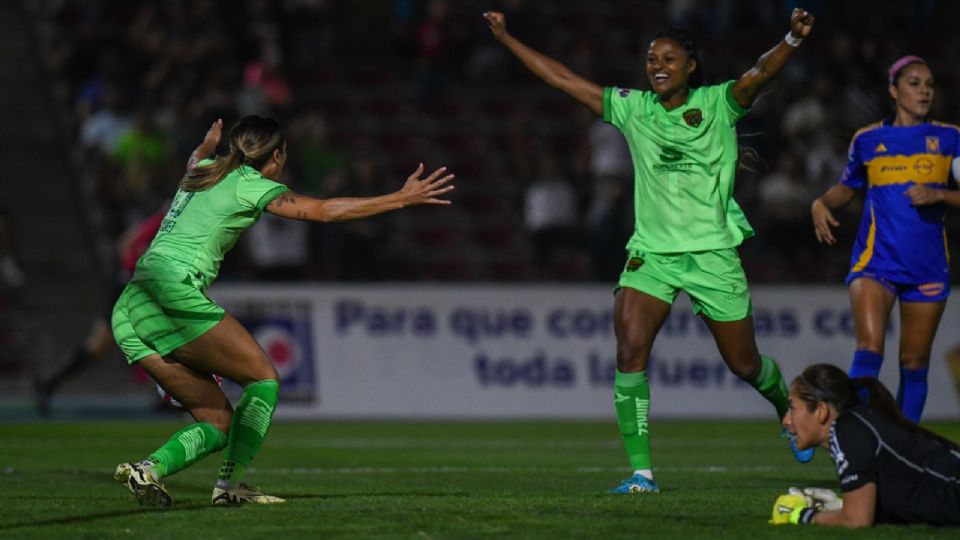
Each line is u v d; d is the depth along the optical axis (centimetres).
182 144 6288
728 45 7619
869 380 1891
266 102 6781
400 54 7625
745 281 2477
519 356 5322
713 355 5272
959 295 5328
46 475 3062
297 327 5291
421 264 6812
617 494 2391
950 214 7100
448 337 5322
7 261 6281
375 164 6806
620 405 2483
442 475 3122
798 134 6384
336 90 7594
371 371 5294
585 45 7706
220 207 2178
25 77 7431
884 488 1845
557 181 6291
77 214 6819
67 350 6184
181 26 7112
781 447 4016
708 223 2436
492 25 2539
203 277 2184
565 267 6544
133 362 2211
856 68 6931
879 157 2577
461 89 7588
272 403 2189
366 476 3089
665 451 3866
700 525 1931
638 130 2458
